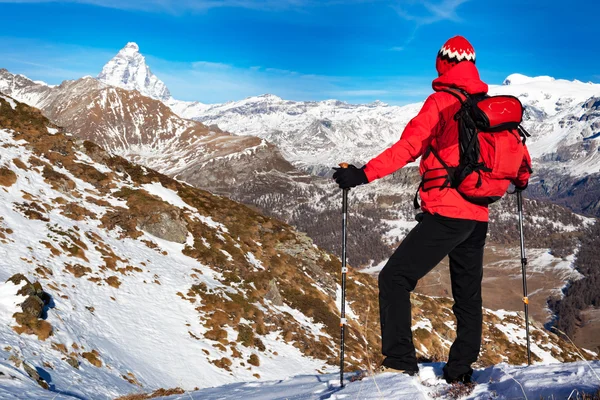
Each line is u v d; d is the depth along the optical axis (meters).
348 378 5.79
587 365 4.42
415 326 47.62
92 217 36.44
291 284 44.97
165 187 50.72
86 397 15.63
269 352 32.09
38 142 42.22
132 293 30.16
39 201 34.06
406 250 4.80
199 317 31.66
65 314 22.92
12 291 19.48
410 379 4.79
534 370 4.83
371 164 4.61
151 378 22.31
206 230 45.34
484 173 4.37
